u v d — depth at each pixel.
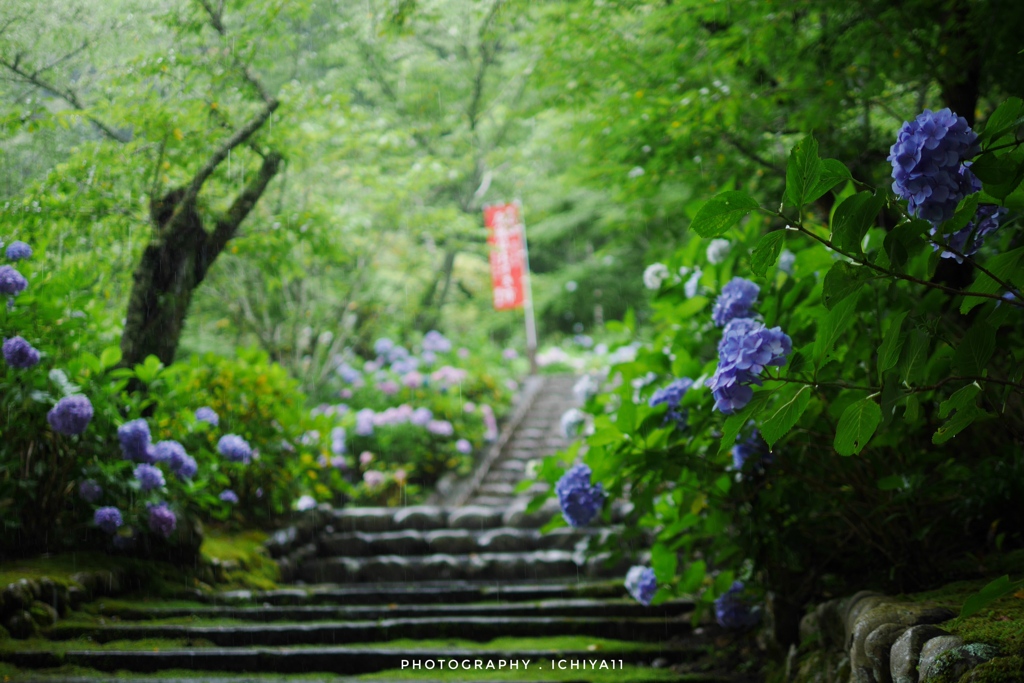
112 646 4.16
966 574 3.33
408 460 9.25
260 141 5.80
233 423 6.46
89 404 4.38
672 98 5.50
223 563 5.63
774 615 3.83
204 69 5.45
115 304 5.70
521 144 12.41
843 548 3.75
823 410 3.23
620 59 5.60
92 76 5.08
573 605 5.20
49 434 4.64
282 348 10.53
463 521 7.24
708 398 3.19
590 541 4.27
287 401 6.87
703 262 3.81
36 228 4.61
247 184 5.85
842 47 4.93
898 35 4.80
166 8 5.27
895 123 5.96
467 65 9.81
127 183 5.15
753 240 3.64
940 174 1.74
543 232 16.62
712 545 3.95
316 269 9.81
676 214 6.32
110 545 4.93
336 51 7.27
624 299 19.31
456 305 17.56
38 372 4.52
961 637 2.37
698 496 3.58
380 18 6.35
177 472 4.96
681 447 3.38
